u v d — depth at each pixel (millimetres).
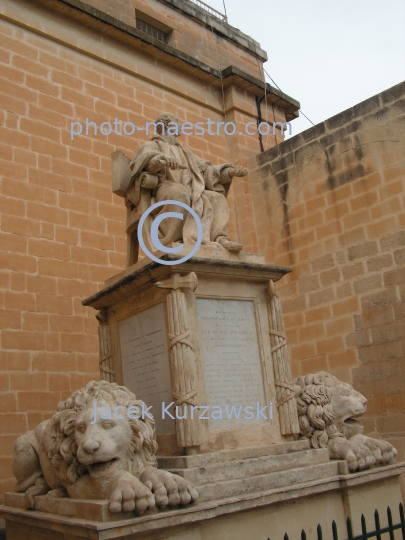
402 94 10688
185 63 13047
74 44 11227
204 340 5738
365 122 11180
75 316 9797
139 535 4273
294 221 12109
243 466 5289
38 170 10039
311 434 6273
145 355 5953
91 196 10641
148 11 14133
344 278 11031
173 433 5465
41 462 5391
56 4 10906
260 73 16422
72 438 4918
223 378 5754
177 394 5336
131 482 4426
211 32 15477
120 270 10664
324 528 5480
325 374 6723
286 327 11742
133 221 6609
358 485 5828
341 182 11406
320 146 11875
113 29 11766
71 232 10164
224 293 6023
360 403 6426
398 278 10273
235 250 6270
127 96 11969
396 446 9688
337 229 11320
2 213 9383
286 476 5402
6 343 8883
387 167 10742
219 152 13578
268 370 6125
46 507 5109
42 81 10570
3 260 9195
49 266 9711
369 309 10562
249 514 4984
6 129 9805
